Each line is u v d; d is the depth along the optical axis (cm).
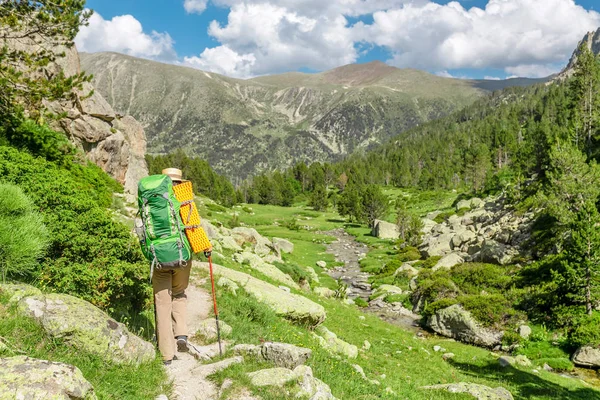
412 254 7394
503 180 12650
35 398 421
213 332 979
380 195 12725
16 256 714
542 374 2611
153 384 637
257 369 745
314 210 17062
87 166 3062
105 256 923
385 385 1328
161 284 743
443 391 1556
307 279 4503
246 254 3238
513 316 3553
